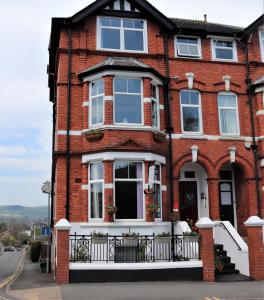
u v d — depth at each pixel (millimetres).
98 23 17453
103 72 15875
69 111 16266
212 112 17703
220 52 18703
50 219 21656
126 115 15938
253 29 18531
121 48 17484
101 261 13289
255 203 17219
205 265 12742
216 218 16750
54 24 16953
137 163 15586
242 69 18469
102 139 15469
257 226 13297
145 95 16078
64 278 12227
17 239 119062
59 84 16500
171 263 12703
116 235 13852
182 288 11391
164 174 16359
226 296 10297
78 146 16078
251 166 17531
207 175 17188
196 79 17766
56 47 18938
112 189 14945
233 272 13938
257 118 18016
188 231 14320
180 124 17219
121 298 9984
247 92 18266
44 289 11484
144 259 13500
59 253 12352
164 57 17656
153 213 15141
